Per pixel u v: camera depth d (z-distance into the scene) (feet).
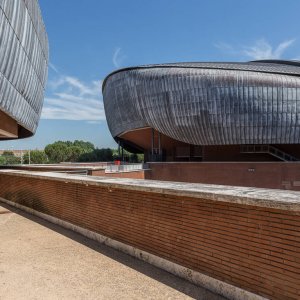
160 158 137.49
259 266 14.65
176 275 18.58
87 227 27.40
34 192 38.14
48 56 90.48
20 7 53.83
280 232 13.88
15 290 16.58
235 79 124.16
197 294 16.16
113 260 21.17
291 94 122.01
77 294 16.10
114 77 153.69
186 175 118.42
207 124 126.62
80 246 24.44
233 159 137.59
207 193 16.49
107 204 24.88
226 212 16.12
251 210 15.03
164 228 19.63
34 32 66.23
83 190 28.12
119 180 25.38
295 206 12.91
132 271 19.21
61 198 31.91
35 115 83.15
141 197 21.44
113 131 174.19
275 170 114.83
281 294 13.78
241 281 15.34
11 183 45.85
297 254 13.25
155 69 136.15
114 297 15.76
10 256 21.99
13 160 259.80
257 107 122.62
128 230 22.57
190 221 17.99
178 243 18.66
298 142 123.03
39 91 81.87
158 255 19.99
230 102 124.26
